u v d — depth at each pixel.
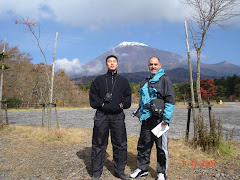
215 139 3.72
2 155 3.56
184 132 6.54
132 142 4.68
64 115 13.34
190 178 2.67
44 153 3.72
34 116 12.45
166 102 2.55
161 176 2.54
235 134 6.19
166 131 2.60
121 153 2.66
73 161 3.29
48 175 2.72
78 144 4.47
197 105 4.09
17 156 3.52
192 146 3.97
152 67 2.73
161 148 2.57
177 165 3.15
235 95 59.12
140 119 2.68
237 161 3.33
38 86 20.36
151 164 3.20
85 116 12.62
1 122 5.95
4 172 2.81
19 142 4.51
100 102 2.62
